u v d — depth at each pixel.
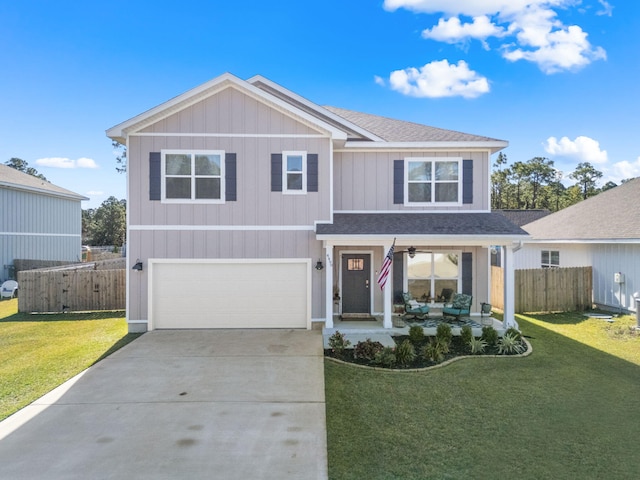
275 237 11.89
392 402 6.74
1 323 12.84
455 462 4.89
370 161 13.02
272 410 6.30
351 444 5.33
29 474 4.55
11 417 6.07
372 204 13.01
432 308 13.21
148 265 11.70
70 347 10.09
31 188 23.27
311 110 13.84
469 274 13.23
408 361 8.80
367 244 11.29
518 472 4.69
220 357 9.11
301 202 11.91
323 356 9.23
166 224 11.72
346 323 11.94
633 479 4.55
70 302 14.63
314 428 5.70
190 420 5.95
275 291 11.95
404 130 14.50
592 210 18.02
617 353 9.63
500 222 12.10
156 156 11.65
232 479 4.46
